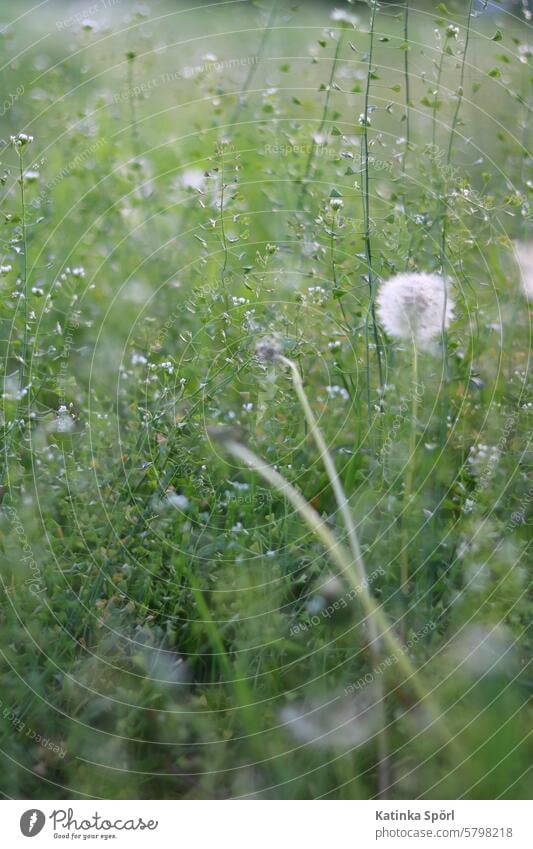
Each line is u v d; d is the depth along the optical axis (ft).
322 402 2.20
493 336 2.29
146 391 2.15
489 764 1.64
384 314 1.95
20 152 2.07
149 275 2.63
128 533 1.90
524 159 2.39
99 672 1.72
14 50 3.61
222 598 1.82
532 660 1.77
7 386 2.05
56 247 2.64
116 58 3.22
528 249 2.26
